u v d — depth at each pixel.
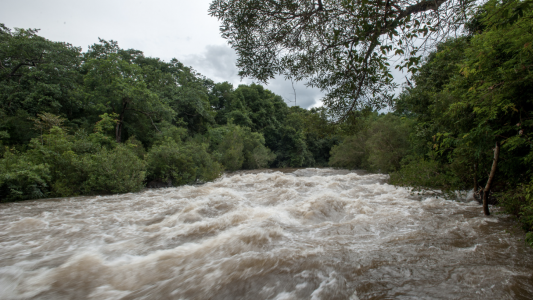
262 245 4.48
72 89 18.94
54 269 3.82
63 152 11.57
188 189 11.63
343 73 4.23
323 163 43.31
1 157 12.42
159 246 4.77
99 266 3.90
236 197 9.01
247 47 4.16
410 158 13.50
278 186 12.25
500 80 4.07
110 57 18.81
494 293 2.71
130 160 13.08
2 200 9.42
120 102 18.80
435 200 7.80
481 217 5.68
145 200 9.41
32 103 16.36
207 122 32.50
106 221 6.58
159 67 31.88
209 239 5.02
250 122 38.66
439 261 3.56
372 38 3.13
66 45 20.28
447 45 4.41
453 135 6.64
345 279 3.17
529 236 3.44
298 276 3.30
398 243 4.35
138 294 3.12
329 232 5.15
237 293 3.01
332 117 4.95
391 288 2.91
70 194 10.91
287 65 4.48
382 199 8.39
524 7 2.37
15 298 3.11
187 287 3.21
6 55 17.69
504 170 5.71
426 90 10.35
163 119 22.02
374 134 18.83
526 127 4.32
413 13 3.07
